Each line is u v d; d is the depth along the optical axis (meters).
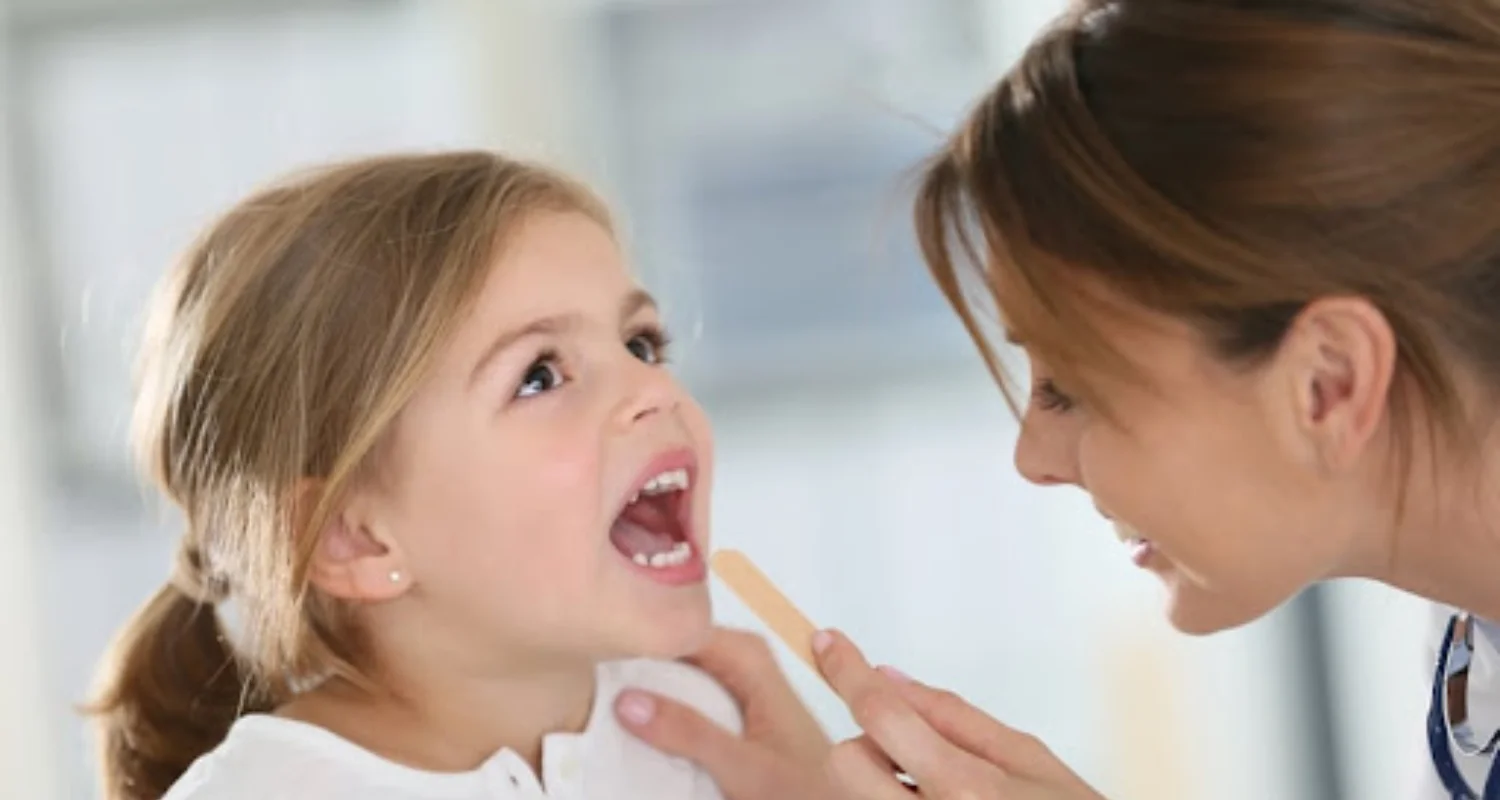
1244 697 2.87
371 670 1.35
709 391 3.21
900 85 3.09
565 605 1.28
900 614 3.19
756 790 1.39
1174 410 1.07
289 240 1.32
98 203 3.26
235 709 1.41
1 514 3.22
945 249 1.12
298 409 1.29
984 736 1.19
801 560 3.22
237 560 1.34
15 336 3.24
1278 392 1.04
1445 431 1.03
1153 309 1.04
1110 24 1.07
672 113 3.17
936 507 3.17
